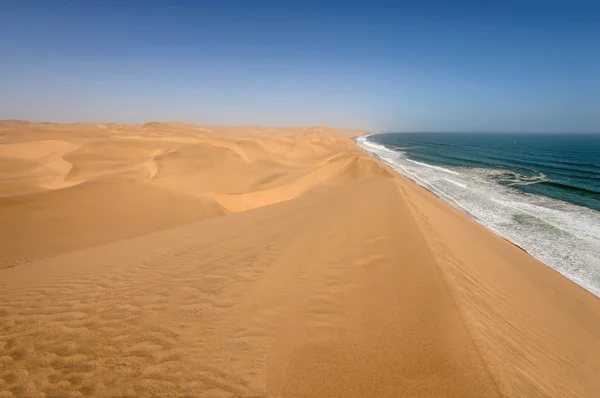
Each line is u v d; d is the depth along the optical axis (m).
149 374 3.78
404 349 4.25
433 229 10.67
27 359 4.04
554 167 45.47
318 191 21.20
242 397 3.50
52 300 5.81
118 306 5.39
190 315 5.06
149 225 16.05
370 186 18.41
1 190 18.66
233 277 6.53
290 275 6.57
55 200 15.95
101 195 17.34
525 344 5.37
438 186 28.70
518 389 3.72
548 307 7.79
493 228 16.45
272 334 4.62
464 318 4.90
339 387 3.66
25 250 11.83
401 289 5.91
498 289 7.57
